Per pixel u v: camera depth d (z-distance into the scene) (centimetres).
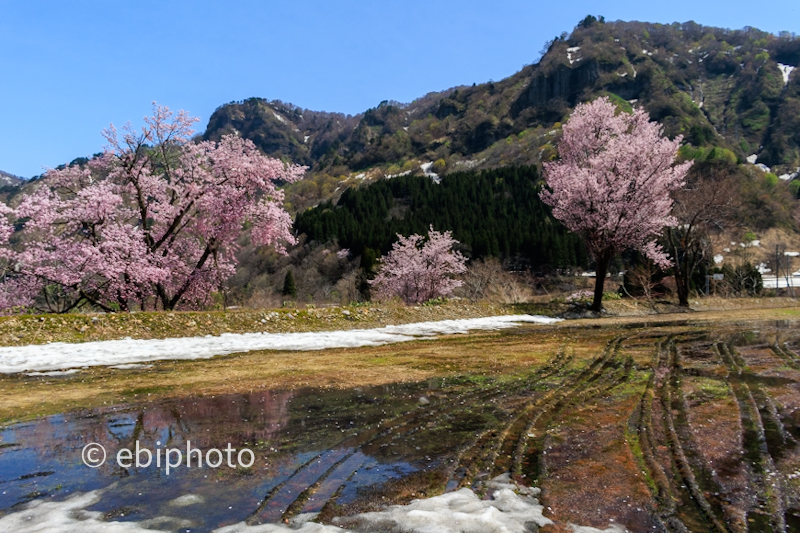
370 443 470
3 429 515
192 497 354
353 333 1332
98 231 1409
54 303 1581
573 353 1009
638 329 1464
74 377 773
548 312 2003
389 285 2684
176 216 1570
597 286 2112
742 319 1786
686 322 1688
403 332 1385
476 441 473
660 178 1980
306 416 560
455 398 641
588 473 393
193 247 1755
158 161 1581
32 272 1326
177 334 1173
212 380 752
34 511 333
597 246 2073
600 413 564
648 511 327
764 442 466
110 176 1521
